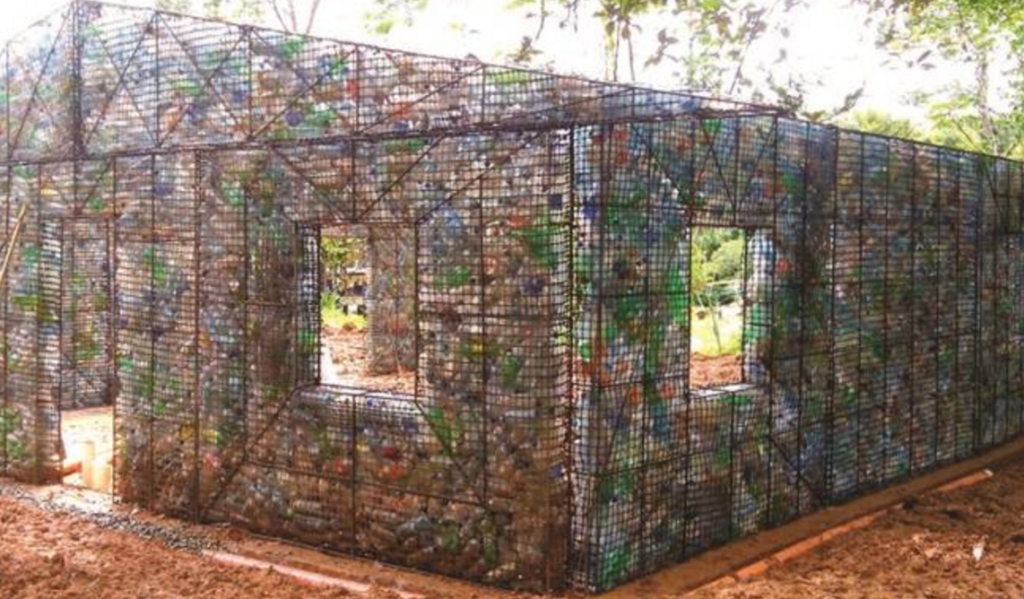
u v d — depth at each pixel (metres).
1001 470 9.48
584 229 5.80
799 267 7.33
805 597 5.79
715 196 6.54
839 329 7.80
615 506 5.94
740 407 6.86
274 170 6.88
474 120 6.26
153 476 7.59
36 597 5.82
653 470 6.21
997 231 10.07
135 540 7.01
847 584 6.09
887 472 8.46
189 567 6.41
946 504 8.01
